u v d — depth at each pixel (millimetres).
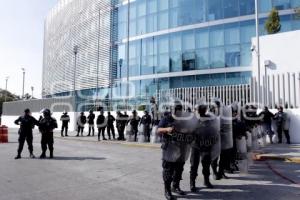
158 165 11297
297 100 17406
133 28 33812
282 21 26281
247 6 27406
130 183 8430
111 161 12242
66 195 7230
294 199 6848
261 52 20734
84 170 10297
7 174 9672
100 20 36969
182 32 30344
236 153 9602
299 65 19375
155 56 31859
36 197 7090
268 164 11531
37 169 10492
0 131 21875
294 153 13453
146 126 20234
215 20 28672
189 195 7238
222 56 28078
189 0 30125
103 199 6898
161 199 6895
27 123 13141
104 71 35656
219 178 8883
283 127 17188
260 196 7105
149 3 32750
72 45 42906
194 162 7680
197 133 7738
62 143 20266
